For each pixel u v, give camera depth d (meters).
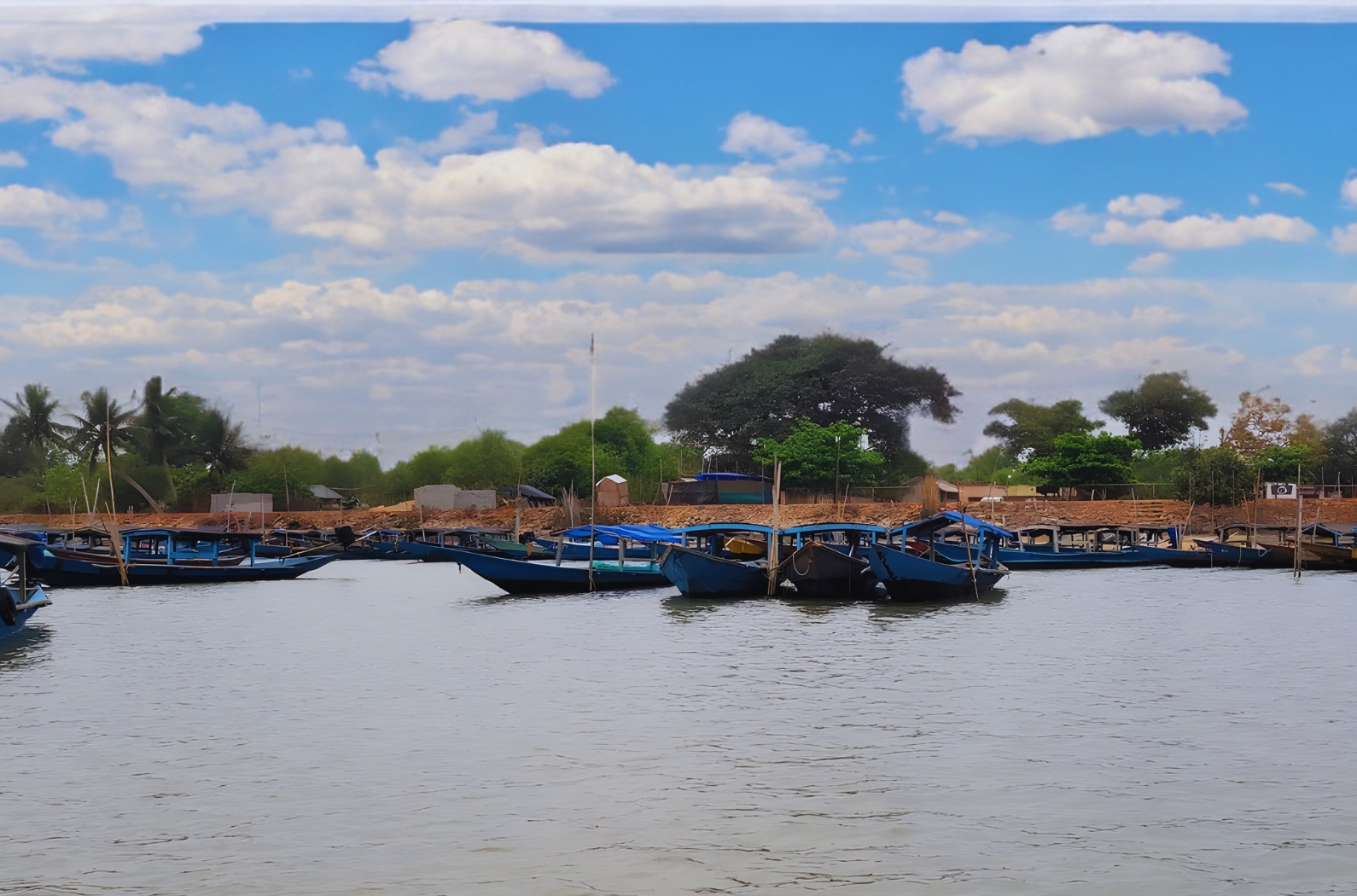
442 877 15.70
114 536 62.19
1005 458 141.00
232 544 73.94
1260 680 28.75
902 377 124.69
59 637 39.28
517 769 20.66
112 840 17.17
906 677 29.45
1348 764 20.73
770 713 25.12
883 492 109.19
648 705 26.11
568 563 69.00
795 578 49.94
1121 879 15.52
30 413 114.06
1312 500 87.94
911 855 16.39
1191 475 89.88
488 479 117.50
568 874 15.79
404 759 21.38
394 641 37.75
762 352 133.00
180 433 115.94
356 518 104.12
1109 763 20.81
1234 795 18.92
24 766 21.08
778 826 17.55
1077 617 42.81
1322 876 15.58
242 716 25.27
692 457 127.25
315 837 17.22
